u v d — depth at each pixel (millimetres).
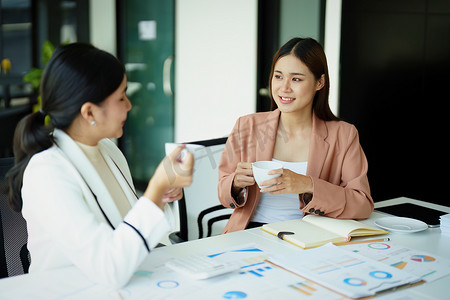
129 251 1128
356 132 1981
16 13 5250
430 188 3748
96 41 5156
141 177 5055
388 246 1456
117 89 1246
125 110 1288
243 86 3943
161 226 1161
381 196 3506
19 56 5320
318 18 3346
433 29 3537
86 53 1219
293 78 1871
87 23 5188
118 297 1097
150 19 4691
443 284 1190
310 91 1889
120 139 5137
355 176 1899
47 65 1229
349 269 1245
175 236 2107
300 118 1980
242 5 3877
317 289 1145
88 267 1130
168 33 4555
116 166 1485
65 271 1232
